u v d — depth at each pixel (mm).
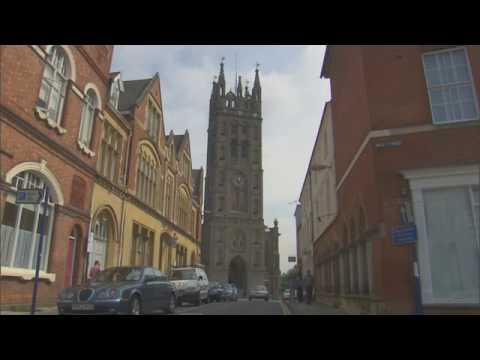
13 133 12930
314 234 31594
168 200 33750
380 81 13125
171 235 33750
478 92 12203
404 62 13062
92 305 10758
